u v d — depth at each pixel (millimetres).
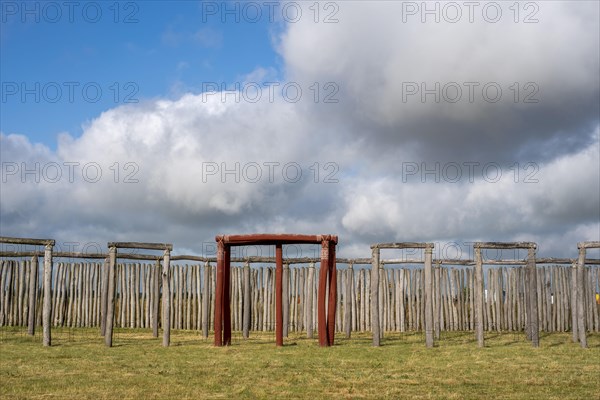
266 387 9547
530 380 10297
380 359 13000
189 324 21109
